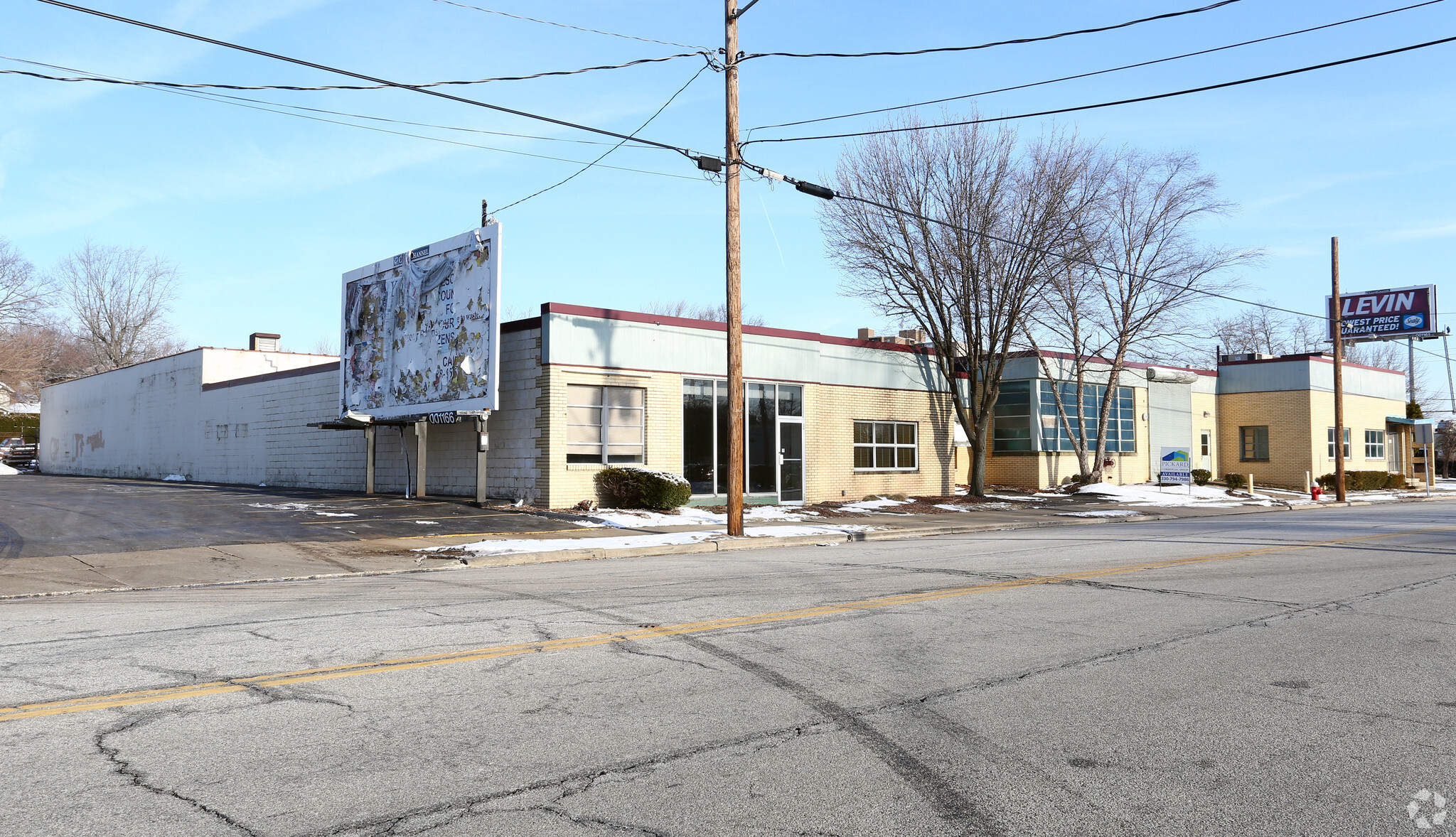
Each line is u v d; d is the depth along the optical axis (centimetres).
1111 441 3612
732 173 1781
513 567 1395
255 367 3822
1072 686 635
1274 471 4075
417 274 2362
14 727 524
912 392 2923
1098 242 2755
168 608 953
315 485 3023
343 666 668
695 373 2356
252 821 401
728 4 1770
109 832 389
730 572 1247
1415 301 5162
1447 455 7388
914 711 573
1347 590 1063
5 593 1138
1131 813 420
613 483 2150
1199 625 848
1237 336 7969
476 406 2134
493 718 548
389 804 421
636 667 670
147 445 4119
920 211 2725
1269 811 423
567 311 2144
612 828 398
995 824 406
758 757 488
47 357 7525
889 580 1143
